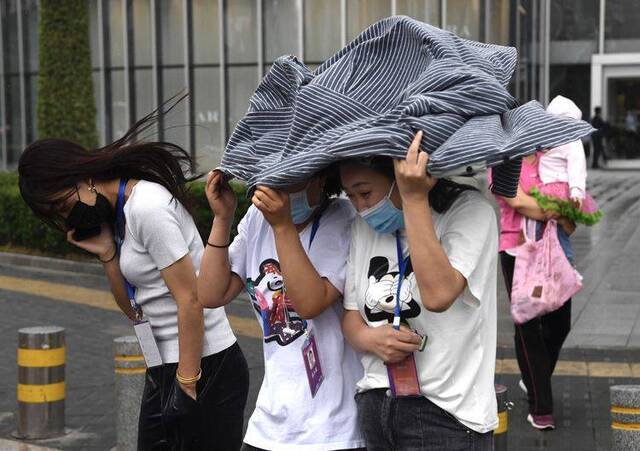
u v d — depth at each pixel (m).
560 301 7.28
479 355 3.87
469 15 27.77
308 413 4.09
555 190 7.23
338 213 4.18
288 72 4.06
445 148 3.45
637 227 20.03
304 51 28.42
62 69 18.17
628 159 35.38
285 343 4.19
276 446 4.11
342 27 28.11
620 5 35.22
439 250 3.61
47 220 4.88
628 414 5.17
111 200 4.78
